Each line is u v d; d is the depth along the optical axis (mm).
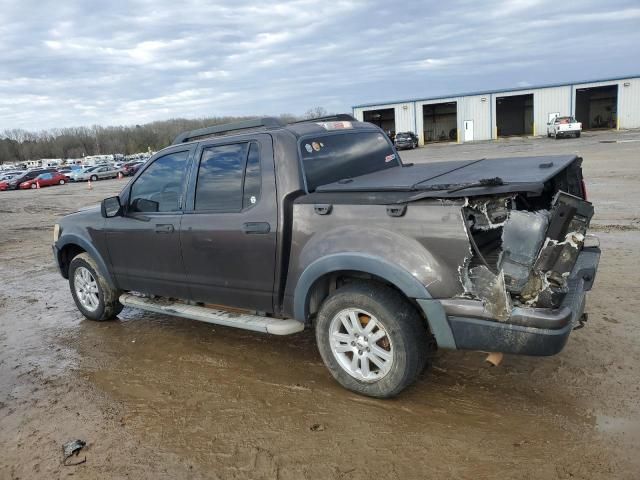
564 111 47500
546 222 3012
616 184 13469
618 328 4512
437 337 3297
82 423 3629
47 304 6715
